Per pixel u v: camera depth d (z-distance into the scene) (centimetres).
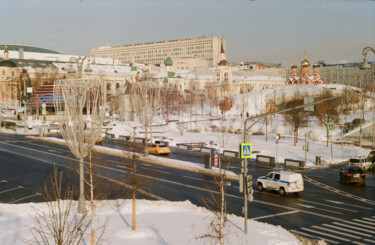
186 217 2378
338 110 9788
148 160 4784
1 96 15612
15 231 2053
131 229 2108
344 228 2253
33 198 2942
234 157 5203
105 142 6744
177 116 12006
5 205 2550
